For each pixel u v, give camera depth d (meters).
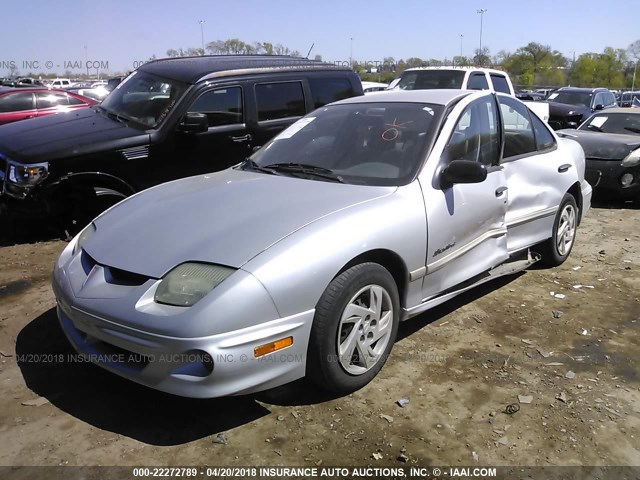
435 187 3.62
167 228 3.14
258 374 2.75
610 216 7.66
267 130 6.79
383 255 3.27
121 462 2.67
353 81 7.71
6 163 5.79
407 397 3.20
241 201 3.36
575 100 17.69
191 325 2.61
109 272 3.00
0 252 5.66
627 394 3.29
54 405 3.10
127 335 2.75
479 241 4.04
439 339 3.90
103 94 18.97
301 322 2.84
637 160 7.98
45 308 4.33
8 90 12.18
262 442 2.81
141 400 3.15
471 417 3.04
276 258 2.79
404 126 3.95
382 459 2.71
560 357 3.70
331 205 3.22
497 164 4.36
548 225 5.05
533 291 4.81
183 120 6.13
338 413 3.05
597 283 5.03
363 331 3.18
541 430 2.94
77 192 5.75
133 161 5.91
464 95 4.26
